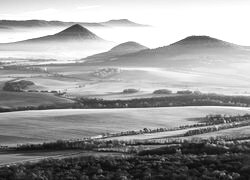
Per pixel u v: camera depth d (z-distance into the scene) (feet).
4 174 246.88
